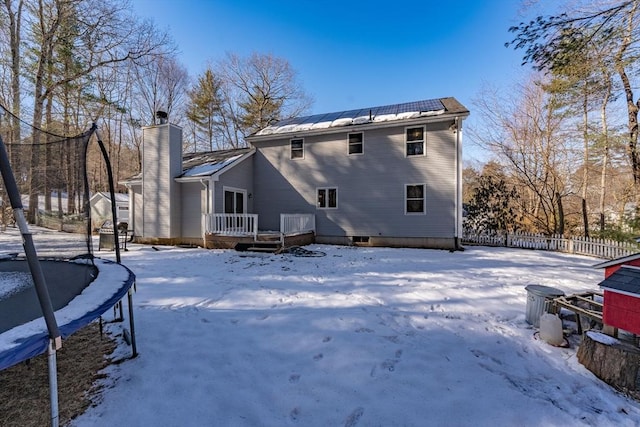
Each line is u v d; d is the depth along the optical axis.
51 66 14.56
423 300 4.68
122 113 19.97
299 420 2.05
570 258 8.99
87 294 2.33
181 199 11.52
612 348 2.48
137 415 2.05
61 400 2.21
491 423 2.02
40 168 3.30
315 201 12.64
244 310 4.20
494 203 13.23
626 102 12.02
